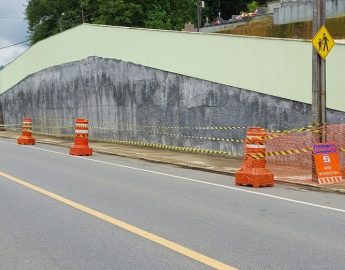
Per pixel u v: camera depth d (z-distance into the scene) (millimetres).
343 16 22531
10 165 14977
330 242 6594
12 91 36500
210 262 5703
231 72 17375
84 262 5738
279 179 12312
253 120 16594
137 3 48438
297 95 15188
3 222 7656
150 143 21547
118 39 23438
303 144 14234
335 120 14234
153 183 11836
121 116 23531
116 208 8703
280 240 6684
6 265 5664
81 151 18766
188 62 19250
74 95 27609
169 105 20344
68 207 8750
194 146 19094
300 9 25047
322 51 12273
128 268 5512
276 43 15766
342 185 11375
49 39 30234
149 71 21422
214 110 18109
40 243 6520
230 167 14898
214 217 8062
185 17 53375
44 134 31375
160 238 6738
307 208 8914
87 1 53000
